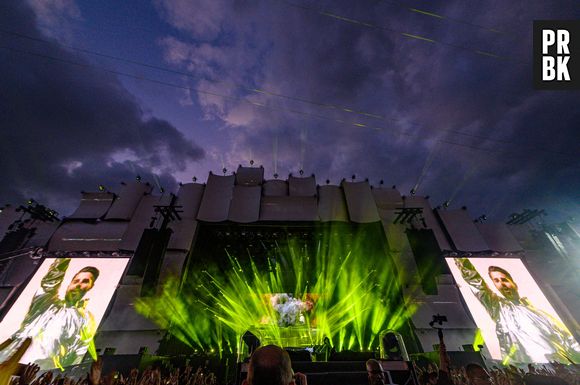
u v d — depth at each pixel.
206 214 19.92
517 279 18.31
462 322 16.20
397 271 18.22
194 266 19.19
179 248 18.05
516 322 16.30
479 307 17.02
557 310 16.95
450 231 20.45
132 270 16.16
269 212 20.48
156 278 16.08
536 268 19.47
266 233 20.84
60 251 17.59
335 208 21.00
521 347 15.24
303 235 21.14
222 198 20.94
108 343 14.32
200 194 21.38
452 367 10.87
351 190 21.98
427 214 21.30
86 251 17.72
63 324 14.71
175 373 10.19
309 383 4.05
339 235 21.05
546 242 20.75
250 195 21.31
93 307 15.58
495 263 19.11
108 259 17.50
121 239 18.38
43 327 14.50
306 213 20.59
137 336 14.69
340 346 17.33
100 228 18.88
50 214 19.72
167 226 19.06
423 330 15.90
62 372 12.99
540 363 14.50
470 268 18.78
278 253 21.53
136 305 15.76
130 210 19.91
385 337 6.66
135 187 21.22
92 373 2.58
